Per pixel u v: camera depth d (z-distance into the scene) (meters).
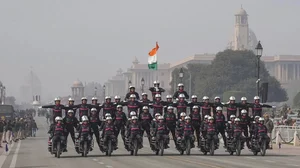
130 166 49.91
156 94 66.38
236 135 63.12
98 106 65.19
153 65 90.56
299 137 89.44
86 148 62.47
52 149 62.19
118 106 65.12
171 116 64.94
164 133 63.72
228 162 53.66
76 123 63.94
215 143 63.28
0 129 84.00
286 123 109.31
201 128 64.19
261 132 63.19
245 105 65.56
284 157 61.19
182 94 66.38
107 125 63.47
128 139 64.12
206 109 65.88
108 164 52.34
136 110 65.88
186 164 51.50
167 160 56.38
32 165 53.50
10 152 74.25
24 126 117.62
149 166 49.72
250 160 56.31
